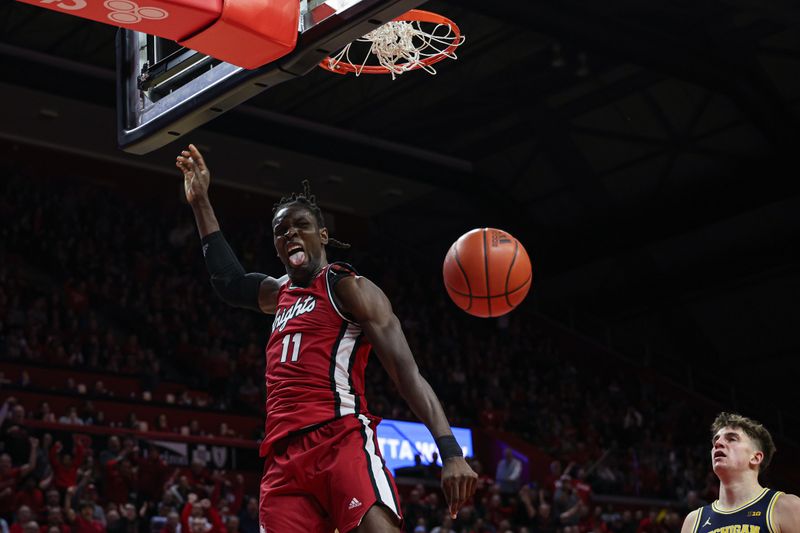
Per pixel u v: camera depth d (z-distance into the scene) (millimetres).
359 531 2885
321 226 3383
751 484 4078
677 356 28125
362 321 3113
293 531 2986
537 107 23062
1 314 17547
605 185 24734
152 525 11289
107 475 12250
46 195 22547
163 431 15172
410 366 3010
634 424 23688
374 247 28938
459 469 2771
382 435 18250
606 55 18250
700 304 27078
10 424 12000
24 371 16047
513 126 23891
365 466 2980
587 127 23469
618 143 23625
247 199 26484
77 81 20312
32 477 11461
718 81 19422
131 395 16828
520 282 5305
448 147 25094
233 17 3719
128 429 14281
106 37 20094
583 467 19344
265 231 26312
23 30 19703
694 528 4145
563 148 24062
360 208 28375
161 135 4500
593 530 15555
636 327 28484
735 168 22000
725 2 16734
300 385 3096
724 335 27172
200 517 11422
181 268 22969
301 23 3938
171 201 25156
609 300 27672
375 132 24141
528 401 23453
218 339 19734
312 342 3135
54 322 17922
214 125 21734
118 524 11352
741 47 19266
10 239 20594
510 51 20734
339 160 23625
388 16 3744
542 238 25750
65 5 3627
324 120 23453
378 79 21547
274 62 4012
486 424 20734
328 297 3166
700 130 22531
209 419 16969
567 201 25734
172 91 4461
